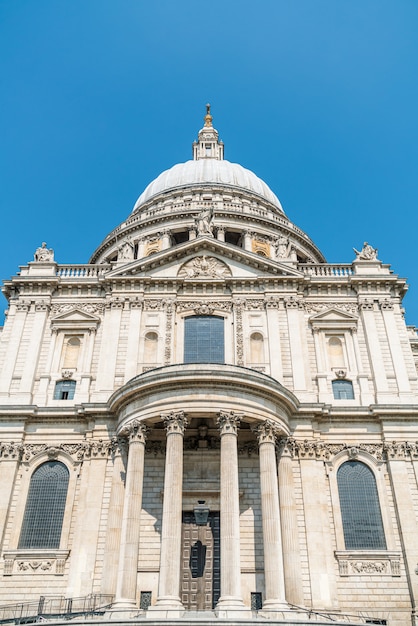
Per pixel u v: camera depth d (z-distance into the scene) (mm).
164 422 32656
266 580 29562
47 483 36531
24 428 37594
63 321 42250
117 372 39219
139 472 31984
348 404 38750
